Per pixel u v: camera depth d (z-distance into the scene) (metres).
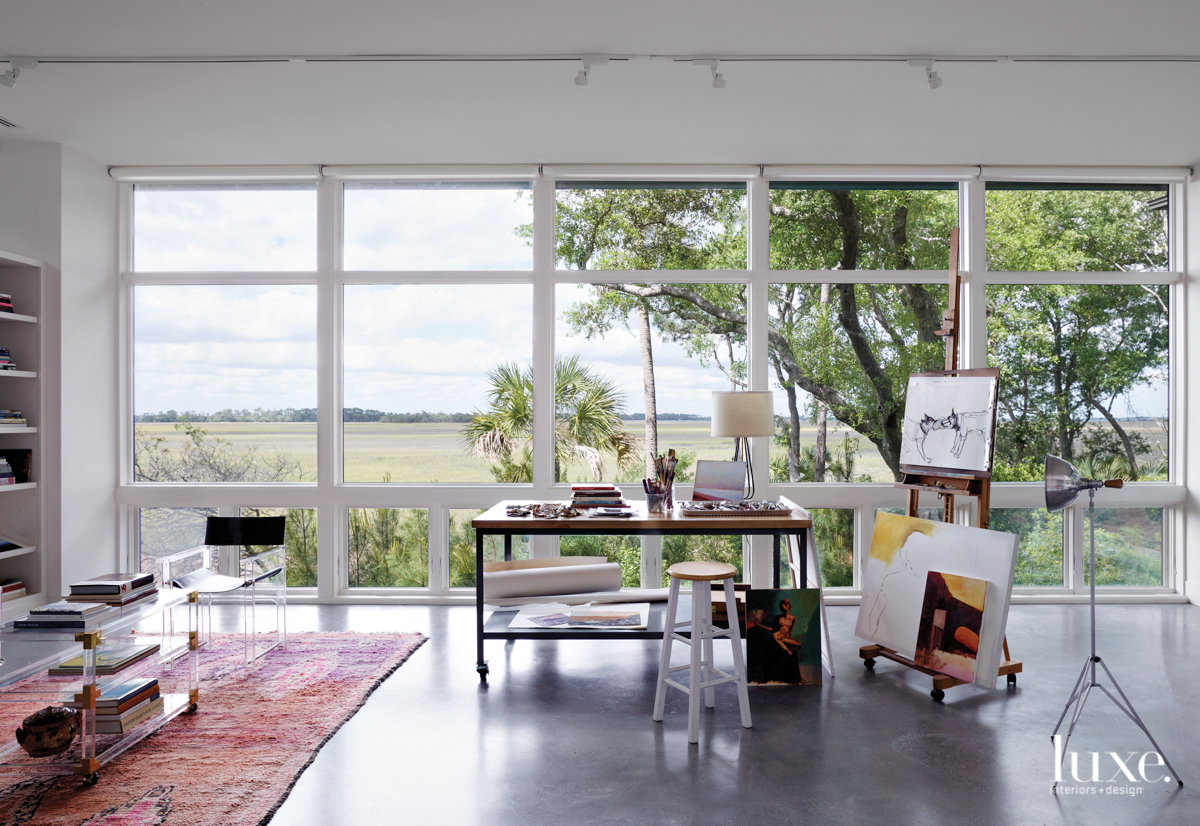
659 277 5.18
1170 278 5.19
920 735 3.02
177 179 5.23
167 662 3.09
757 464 5.18
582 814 2.41
